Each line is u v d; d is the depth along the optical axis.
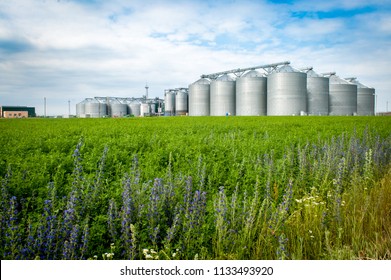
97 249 5.00
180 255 4.88
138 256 4.93
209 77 115.88
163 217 5.52
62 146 13.38
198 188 7.21
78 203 5.69
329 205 6.61
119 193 6.81
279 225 5.59
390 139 12.58
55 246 4.67
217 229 5.30
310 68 101.94
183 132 20.09
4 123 32.94
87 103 145.75
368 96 109.06
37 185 7.53
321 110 94.19
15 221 5.38
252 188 7.84
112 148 12.61
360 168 8.89
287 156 9.37
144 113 149.38
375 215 6.20
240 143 13.89
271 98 89.19
